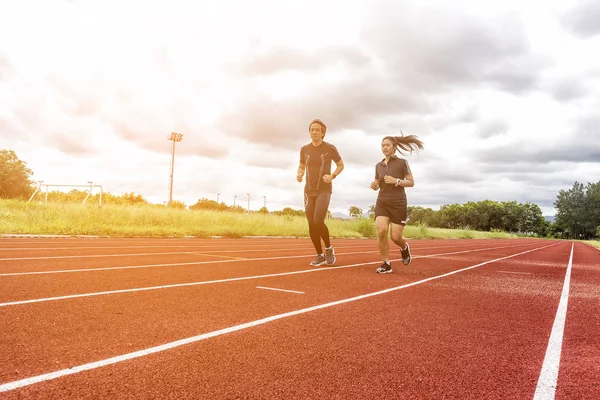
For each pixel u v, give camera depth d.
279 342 2.57
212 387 1.86
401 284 5.29
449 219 167.38
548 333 3.05
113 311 3.20
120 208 18.88
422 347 2.59
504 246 23.70
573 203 135.12
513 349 2.61
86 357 2.18
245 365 2.16
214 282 4.78
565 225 137.75
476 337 2.87
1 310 3.09
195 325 2.90
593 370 2.25
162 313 3.20
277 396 1.79
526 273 7.46
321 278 5.51
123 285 4.34
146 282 4.59
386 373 2.11
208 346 2.45
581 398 1.87
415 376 2.08
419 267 7.70
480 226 161.88
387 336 2.81
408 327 3.08
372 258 9.34
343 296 4.23
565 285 5.92
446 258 10.52
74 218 16.34
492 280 6.17
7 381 1.85
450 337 2.85
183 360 2.20
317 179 6.99
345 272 6.34
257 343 2.54
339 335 2.78
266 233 21.45
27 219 14.97
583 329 3.22
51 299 3.53
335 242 17.59
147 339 2.54
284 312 3.39
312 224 7.07
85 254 7.51
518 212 160.88
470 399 1.82
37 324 2.76
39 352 2.23
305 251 10.77
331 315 3.36
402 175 6.55
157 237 15.50
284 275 5.64
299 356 2.33
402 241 6.75
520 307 4.06
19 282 4.28
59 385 1.82
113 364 2.10
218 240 15.09
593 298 4.79
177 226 18.94
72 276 4.82
